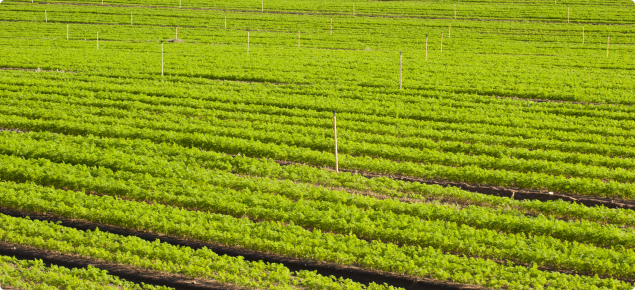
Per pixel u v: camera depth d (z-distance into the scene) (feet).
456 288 45.39
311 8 220.84
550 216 55.98
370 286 43.96
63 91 99.09
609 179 66.95
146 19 196.34
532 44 163.32
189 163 69.05
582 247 48.83
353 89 106.42
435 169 67.82
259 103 96.58
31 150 70.85
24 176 63.31
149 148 73.82
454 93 103.65
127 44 152.05
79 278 45.01
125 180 63.52
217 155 70.64
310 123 85.40
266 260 49.44
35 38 162.09
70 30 176.14
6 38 161.17
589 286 43.55
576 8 213.46
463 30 183.93
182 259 47.39
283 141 77.92
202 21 194.70
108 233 50.88
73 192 58.65
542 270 47.98
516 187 65.46
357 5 227.20
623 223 55.62
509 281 44.86
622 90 106.63
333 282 43.98
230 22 193.57
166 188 60.29
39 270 45.09
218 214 55.01
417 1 238.68
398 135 82.17
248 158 69.87
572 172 67.97
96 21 192.03
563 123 86.28
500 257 49.19
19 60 125.18
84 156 69.21
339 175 65.31
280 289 43.68
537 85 110.73
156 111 91.56
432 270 46.26
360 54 143.74
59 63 124.06
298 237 50.78
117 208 55.62
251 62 129.70
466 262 47.03
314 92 104.01
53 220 55.77
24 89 100.37
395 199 59.72
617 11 206.28
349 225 53.26
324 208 57.31
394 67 126.11
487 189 64.59
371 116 88.22
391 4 229.66
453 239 50.19
